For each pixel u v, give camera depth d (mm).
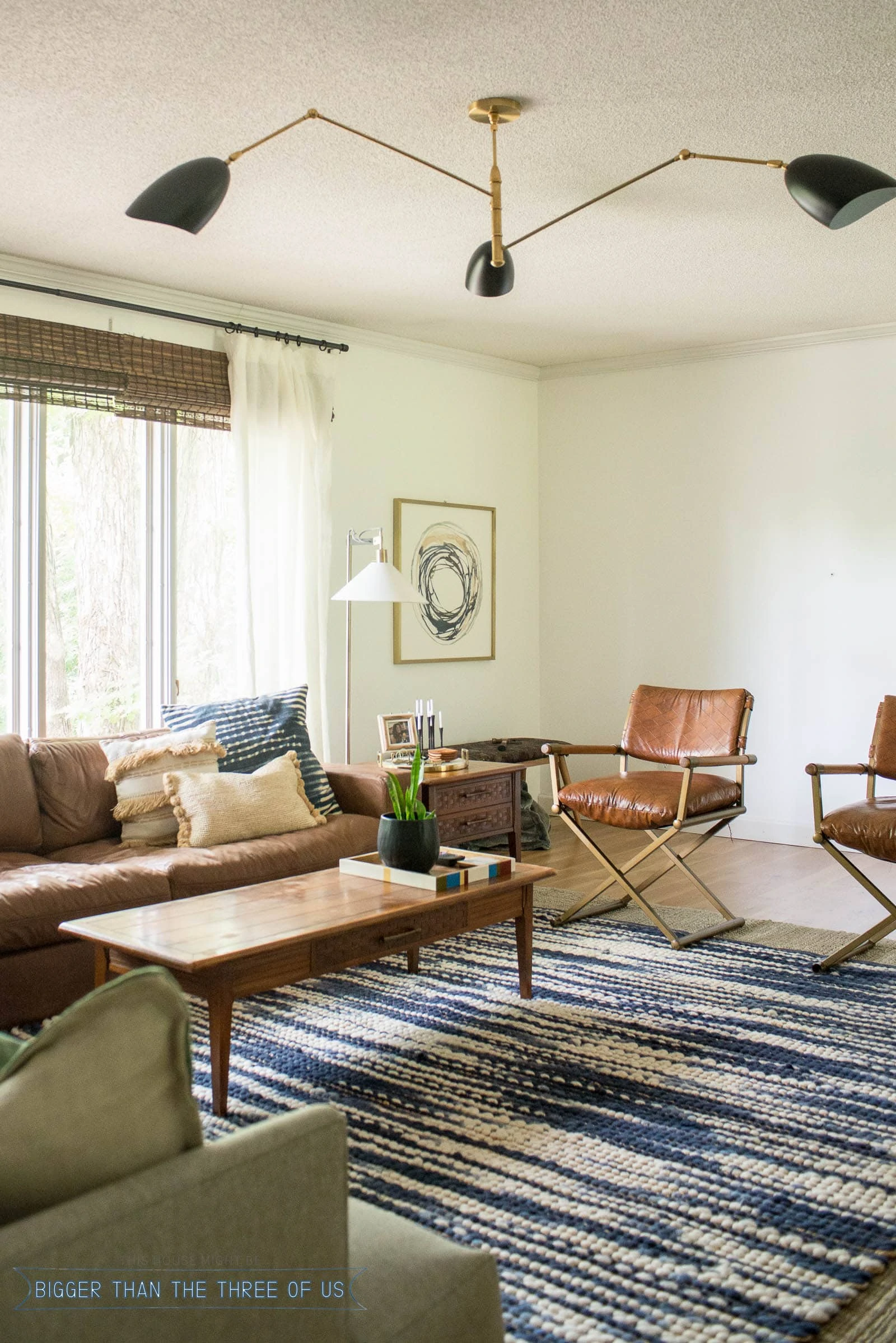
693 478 5980
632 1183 2188
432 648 5859
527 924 3285
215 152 3268
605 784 4109
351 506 5434
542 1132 2416
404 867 3145
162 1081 1052
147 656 4668
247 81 2816
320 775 4293
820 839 3756
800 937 3955
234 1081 2717
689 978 3496
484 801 4695
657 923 3922
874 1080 2697
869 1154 2312
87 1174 1000
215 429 4840
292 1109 2537
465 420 6020
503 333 5543
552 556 6457
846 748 5566
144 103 2945
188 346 4738
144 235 3992
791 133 3158
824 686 5621
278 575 5031
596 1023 3096
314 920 2725
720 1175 2223
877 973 3537
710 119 3061
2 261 4172
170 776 3828
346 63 2725
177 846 3762
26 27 2537
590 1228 2020
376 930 2812
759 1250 1942
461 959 3725
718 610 5922
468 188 3572
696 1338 1694
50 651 4352
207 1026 3115
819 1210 2082
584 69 2764
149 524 4664
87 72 2760
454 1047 2928
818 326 5422
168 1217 991
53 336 4254
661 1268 1885
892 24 2547
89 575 4477
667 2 2449
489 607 6188
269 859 3641
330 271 4457
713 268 4461
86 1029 1012
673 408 6027
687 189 3584
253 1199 1062
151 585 4672
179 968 2414
